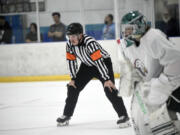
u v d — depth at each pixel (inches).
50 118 335.9
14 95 502.9
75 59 289.6
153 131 181.0
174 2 642.2
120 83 197.5
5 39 703.7
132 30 174.1
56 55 652.1
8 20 741.3
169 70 170.2
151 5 641.0
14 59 668.1
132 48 182.2
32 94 502.3
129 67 194.5
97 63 267.6
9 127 305.7
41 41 701.9
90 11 713.6
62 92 506.0
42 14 745.0
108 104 391.2
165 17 645.3
